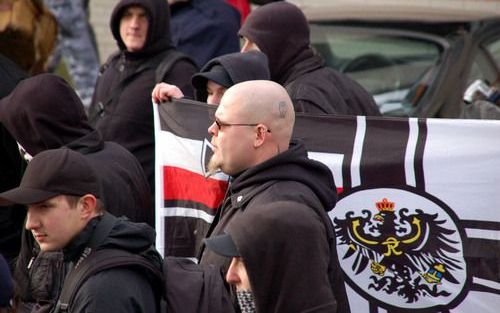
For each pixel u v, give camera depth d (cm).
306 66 1625
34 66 2033
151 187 1778
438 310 1405
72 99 1421
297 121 1465
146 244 1160
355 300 1416
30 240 1322
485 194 1410
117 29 1833
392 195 1429
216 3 2133
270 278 1060
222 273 1205
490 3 2994
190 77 1800
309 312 1054
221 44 2100
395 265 1414
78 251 1160
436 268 1408
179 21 2098
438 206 1416
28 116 1402
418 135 1434
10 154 1616
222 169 1283
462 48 2206
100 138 1445
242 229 1066
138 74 1803
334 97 1584
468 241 1409
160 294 1159
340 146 1448
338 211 1430
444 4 3041
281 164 1243
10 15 1956
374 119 1448
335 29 2377
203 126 1518
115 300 1112
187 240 1484
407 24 2327
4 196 1154
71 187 1158
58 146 1406
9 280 1173
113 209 1384
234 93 1275
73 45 2980
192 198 1491
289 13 1639
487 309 1399
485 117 1842
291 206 1077
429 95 2153
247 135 1263
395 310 1408
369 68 2273
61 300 1137
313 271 1062
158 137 1531
